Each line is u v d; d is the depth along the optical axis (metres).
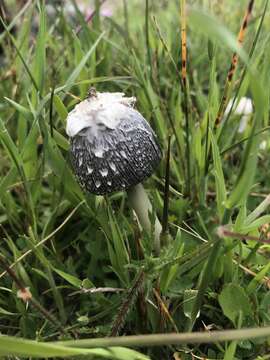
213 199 0.20
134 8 0.37
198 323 0.16
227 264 0.16
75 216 0.20
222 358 0.15
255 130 0.11
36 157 0.19
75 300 0.18
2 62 0.29
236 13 0.29
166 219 0.15
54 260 0.18
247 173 0.12
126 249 0.17
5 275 0.17
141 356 0.12
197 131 0.19
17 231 0.19
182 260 0.14
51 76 0.23
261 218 0.15
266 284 0.16
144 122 0.15
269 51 0.19
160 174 0.20
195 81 0.24
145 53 0.24
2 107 0.22
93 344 0.12
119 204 0.20
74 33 0.21
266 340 0.15
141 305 0.15
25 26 0.22
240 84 0.18
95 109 0.14
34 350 0.12
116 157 0.14
